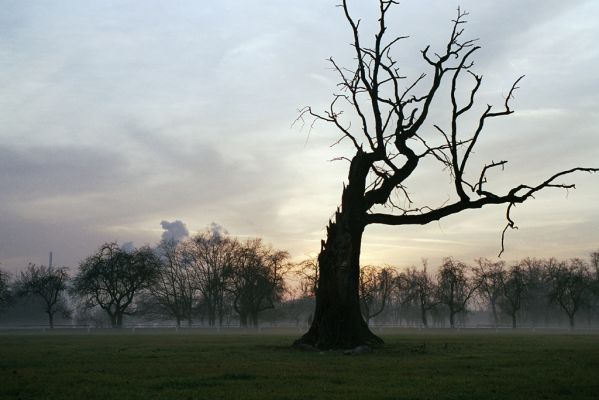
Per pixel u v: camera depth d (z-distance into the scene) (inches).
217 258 4931.1
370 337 1235.9
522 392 546.0
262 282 4520.2
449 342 1596.9
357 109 1290.6
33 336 2556.6
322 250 1241.4
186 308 4901.6
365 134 1278.3
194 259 4970.5
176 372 723.4
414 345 1337.4
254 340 1861.5
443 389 565.6
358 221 1246.9
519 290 4852.4
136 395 523.5
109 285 4473.4
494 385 594.2
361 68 1259.2
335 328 1184.8
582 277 4628.4
